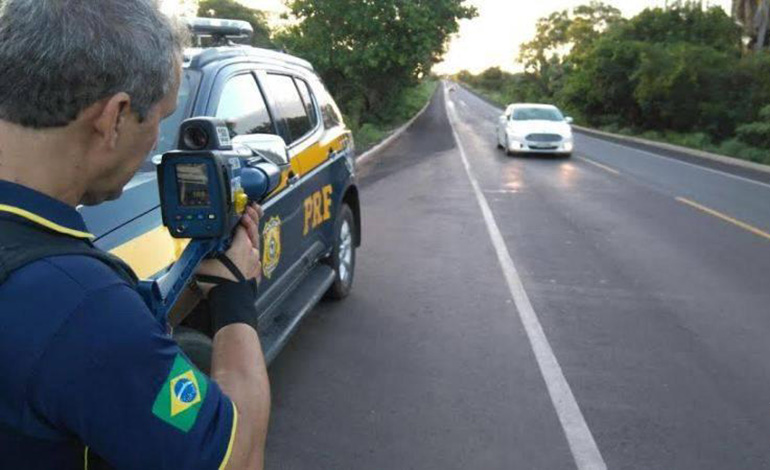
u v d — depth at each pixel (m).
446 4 27.19
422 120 41.72
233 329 1.28
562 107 50.03
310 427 3.62
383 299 5.81
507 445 3.46
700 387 4.19
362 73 27.02
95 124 1.01
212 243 1.32
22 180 0.99
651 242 8.25
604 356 4.65
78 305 0.91
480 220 9.51
